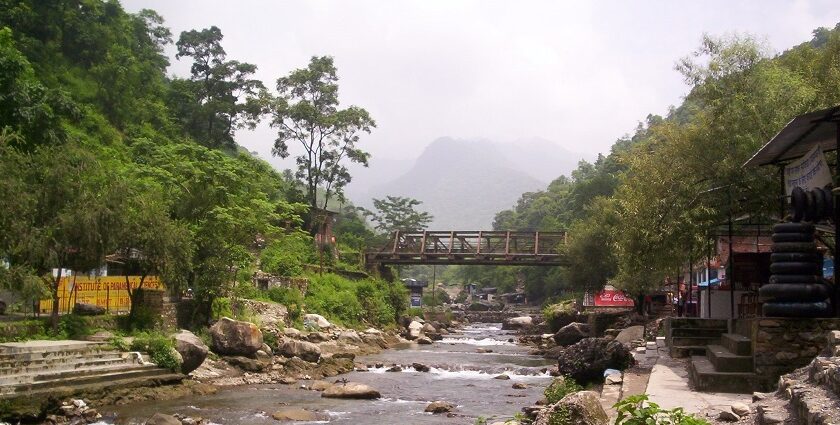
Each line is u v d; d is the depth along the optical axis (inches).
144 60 2763.3
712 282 1108.5
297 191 2396.7
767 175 726.5
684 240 775.7
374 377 1123.3
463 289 4756.4
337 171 2474.2
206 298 1162.6
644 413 280.7
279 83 2410.2
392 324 2154.3
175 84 2664.9
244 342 1069.8
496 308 3799.2
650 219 781.9
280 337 1257.4
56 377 737.6
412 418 748.6
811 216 509.7
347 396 887.1
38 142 1249.4
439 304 3909.9
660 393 476.4
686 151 788.0
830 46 857.5
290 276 1829.5
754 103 748.6
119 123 2295.8
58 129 1325.0
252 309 1390.3
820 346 469.1
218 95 2618.1
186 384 880.9
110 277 1131.3
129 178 1203.9
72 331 903.1
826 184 514.9
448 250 2427.4
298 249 2113.7
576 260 1865.2
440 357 1503.4
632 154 952.9
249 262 1542.8
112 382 784.3
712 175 761.0
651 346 931.3
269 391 919.7
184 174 1275.8
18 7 2087.8
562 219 3988.7
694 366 542.6
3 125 1203.9
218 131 2618.1
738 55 794.8
